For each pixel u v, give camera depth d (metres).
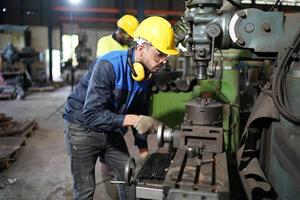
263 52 1.34
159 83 2.98
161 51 1.29
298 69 1.18
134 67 1.36
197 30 1.37
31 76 8.90
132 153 3.17
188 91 2.82
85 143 1.55
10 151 2.96
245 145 1.39
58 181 2.55
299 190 0.97
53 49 10.61
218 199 0.93
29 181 2.54
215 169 1.12
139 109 1.64
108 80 1.36
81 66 9.94
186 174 1.06
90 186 1.62
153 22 1.32
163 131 1.29
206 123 1.30
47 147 3.44
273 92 1.18
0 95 6.70
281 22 1.31
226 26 1.35
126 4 10.69
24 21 10.66
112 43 2.56
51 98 7.04
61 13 10.51
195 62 1.43
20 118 4.88
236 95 2.53
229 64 2.51
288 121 1.16
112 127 1.33
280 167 1.13
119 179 1.69
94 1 10.66
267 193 1.20
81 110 1.54
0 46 8.27
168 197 0.96
